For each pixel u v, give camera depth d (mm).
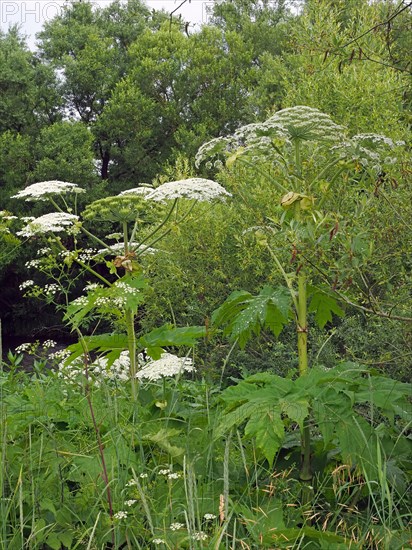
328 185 3846
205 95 23797
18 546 2779
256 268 8656
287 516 3074
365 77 8805
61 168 21594
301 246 3572
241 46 24234
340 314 3951
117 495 2975
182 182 4039
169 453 3354
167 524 2924
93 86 24469
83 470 3129
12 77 23375
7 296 22500
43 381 4371
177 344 3957
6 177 22031
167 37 24516
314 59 9016
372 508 3252
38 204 21172
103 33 26016
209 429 3398
